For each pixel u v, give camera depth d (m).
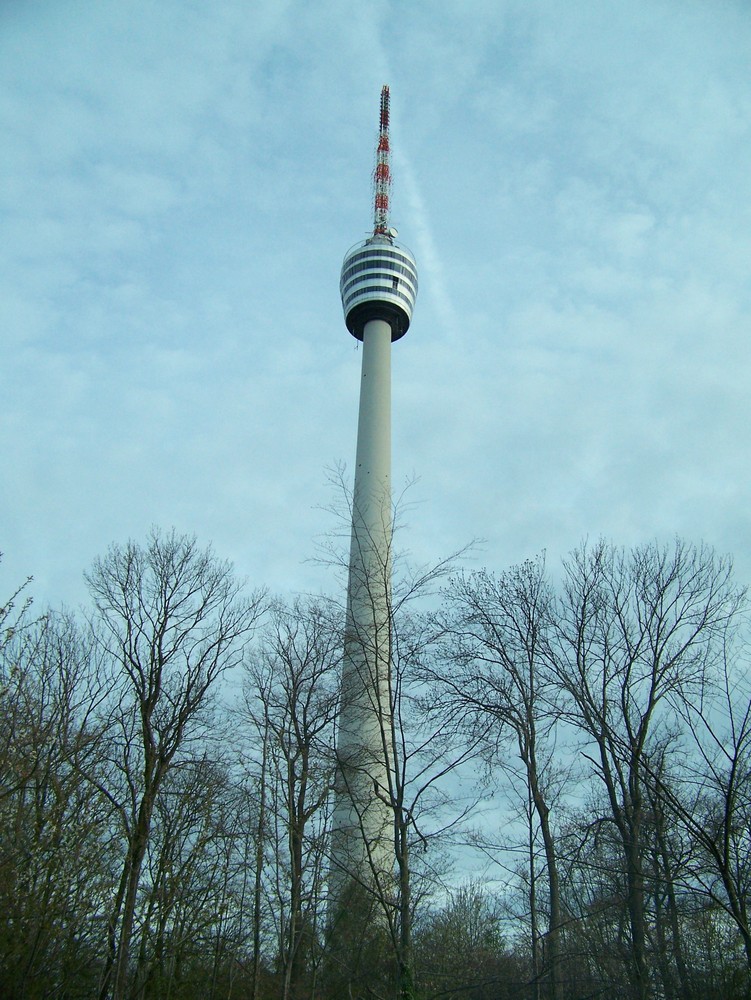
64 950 27.61
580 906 33.31
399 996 23.20
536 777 33.53
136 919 31.06
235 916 35.47
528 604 35.94
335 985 31.67
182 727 32.72
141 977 31.00
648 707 29.89
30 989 26.12
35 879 25.97
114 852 30.00
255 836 35.28
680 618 31.72
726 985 27.81
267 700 38.44
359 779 33.97
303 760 35.66
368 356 102.75
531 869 31.67
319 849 31.05
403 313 106.44
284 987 30.58
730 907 25.39
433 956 34.31
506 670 34.44
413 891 28.19
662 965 28.98
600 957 31.55
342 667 36.66
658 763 28.73
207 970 37.47
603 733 29.91
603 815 33.16
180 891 32.84
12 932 25.55
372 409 97.06
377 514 85.75
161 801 33.62
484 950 35.53
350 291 107.69
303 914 32.50
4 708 26.50
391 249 106.81
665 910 29.61
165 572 36.47
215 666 35.25
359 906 32.22
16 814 26.27
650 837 31.16
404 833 24.75
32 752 27.72
